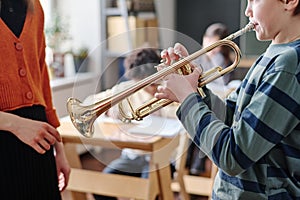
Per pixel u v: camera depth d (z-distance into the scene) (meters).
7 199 1.32
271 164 1.13
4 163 1.31
